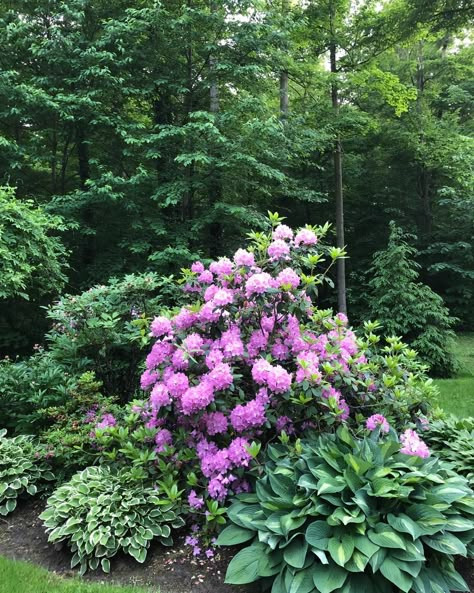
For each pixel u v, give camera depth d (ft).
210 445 8.87
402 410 9.87
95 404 11.90
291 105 37.37
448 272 44.14
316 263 10.11
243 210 26.30
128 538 8.24
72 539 8.31
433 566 7.04
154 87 26.84
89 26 28.04
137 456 9.51
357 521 6.80
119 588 7.32
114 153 28.43
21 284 17.15
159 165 27.89
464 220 43.39
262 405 8.60
